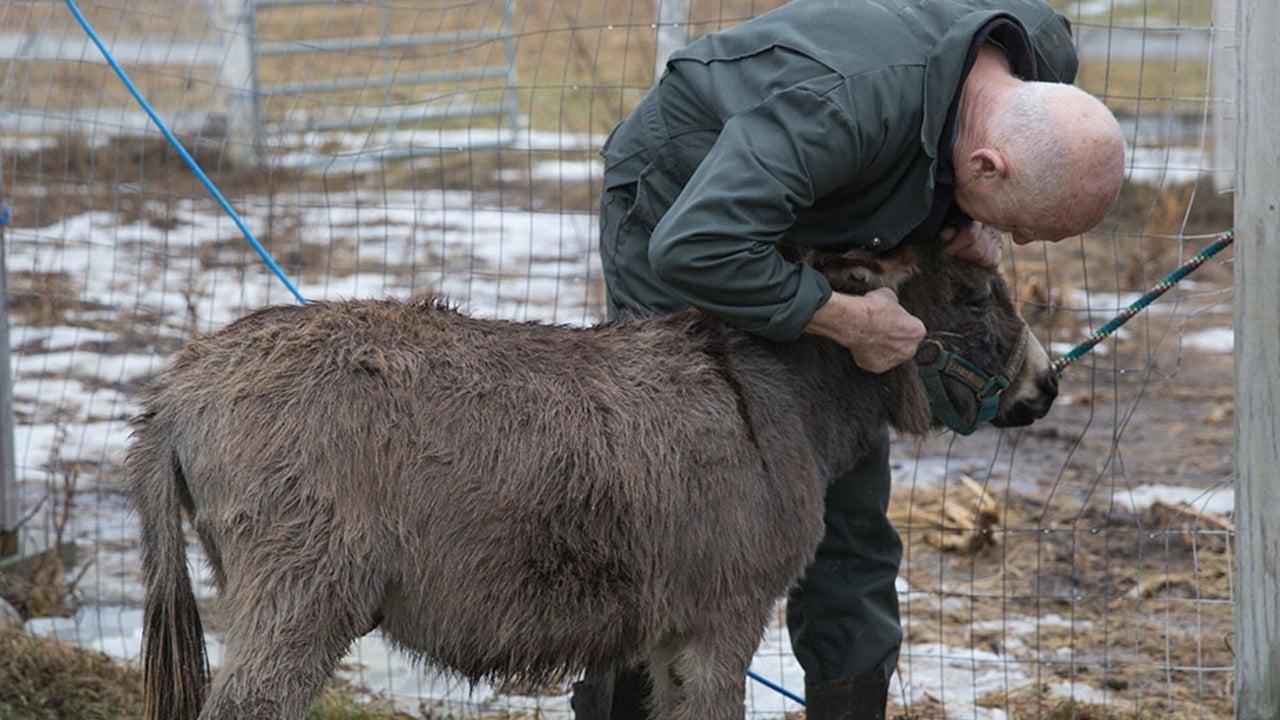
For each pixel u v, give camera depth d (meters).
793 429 3.33
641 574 3.14
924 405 3.53
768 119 3.00
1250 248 2.96
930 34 3.07
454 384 3.08
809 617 3.87
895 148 3.05
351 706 4.38
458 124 13.98
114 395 7.38
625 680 3.67
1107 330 3.77
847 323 3.19
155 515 3.12
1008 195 3.06
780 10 3.24
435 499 3.04
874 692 3.82
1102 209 3.06
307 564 2.99
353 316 3.15
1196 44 14.45
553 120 13.62
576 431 3.09
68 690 4.42
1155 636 5.11
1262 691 3.05
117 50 13.11
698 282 3.01
